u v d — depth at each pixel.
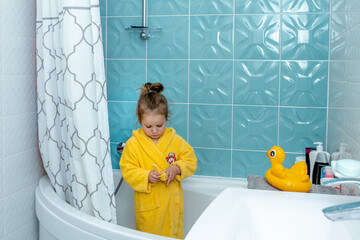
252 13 2.14
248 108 2.20
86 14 1.52
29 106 1.85
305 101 2.14
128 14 2.29
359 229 0.79
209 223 0.78
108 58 2.35
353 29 1.51
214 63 2.21
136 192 1.85
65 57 1.53
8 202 1.71
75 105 1.53
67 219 1.50
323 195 0.98
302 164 1.32
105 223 1.40
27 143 1.85
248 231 0.84
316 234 0.83
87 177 1.56
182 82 2.26
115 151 2.39
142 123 1.83
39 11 1.73
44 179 1.92
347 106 1.61
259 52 2.16
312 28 2.10
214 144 2.26
